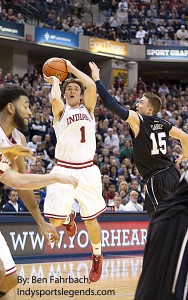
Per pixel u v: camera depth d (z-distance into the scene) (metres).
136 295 3.19
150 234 3.31
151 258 3.22
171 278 3.09
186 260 3.12
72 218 6.51
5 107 3.75
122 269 8.32
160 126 5.88
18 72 23.62
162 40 25.84
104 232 10.84
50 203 6.04
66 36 23.22
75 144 6.03
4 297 4.00
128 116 5.69
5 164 3.55
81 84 6.25
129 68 25.89
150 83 29.41
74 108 6.14
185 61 25.89
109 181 13.01
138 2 26.91
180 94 24.88
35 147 14.93
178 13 27.03
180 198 3.31
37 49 23.50
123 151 15.93
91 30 24.44
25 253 9.77
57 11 23.81
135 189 12.80
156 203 5.80
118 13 25.92
